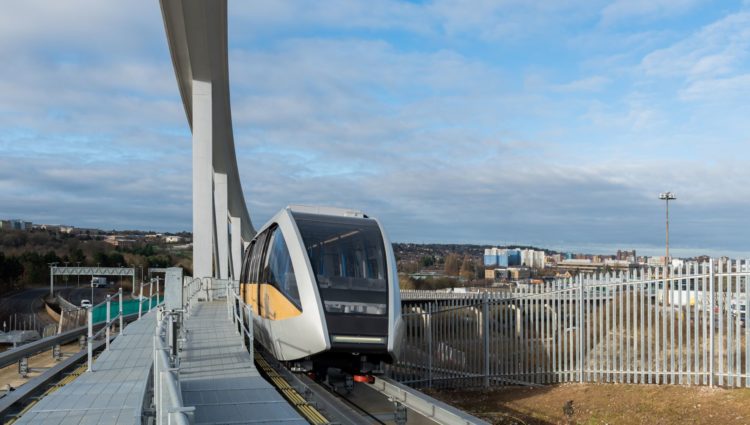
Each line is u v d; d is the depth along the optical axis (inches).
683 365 489.7
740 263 446.0
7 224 6087.6
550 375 559.2
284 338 424.2
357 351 390.3
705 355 459.8
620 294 512.1
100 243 6245.1
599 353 530.6
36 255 4507.9
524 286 591.8
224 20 845.2
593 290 534.3
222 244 1587.1
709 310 476.4
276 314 436.1
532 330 571.8
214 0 788.6
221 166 1566.2
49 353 909.2
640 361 500.1
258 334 521.7
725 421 382.9
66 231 6456.7
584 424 423.5
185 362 404.8
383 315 403.9
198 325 621.0
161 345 223.6
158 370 220.5
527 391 545.3
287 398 372.8
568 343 565.3
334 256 421.1
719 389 444.1
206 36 866.8
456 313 616.1
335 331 387.2
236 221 2266.2
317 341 386.0
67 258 4707.2
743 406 400.8
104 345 728.3
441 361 619.2
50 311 2886.3
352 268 419.2
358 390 475.8
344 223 457.4
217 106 1144.2
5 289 3973.9
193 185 976.3
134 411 293.3
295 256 422.9
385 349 394.6
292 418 268.2
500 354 588.1
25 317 2832.2
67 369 518.9
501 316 590.6
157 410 224.4
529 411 473.7
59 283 4781.0
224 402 296.7
